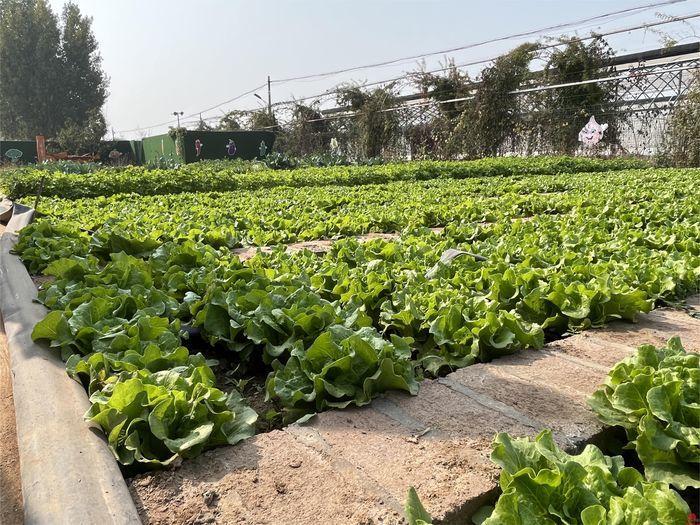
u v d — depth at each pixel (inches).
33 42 2101.4
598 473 70.7
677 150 932.6
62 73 2128.4
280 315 128.1
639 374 92.7
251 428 95.0
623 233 246.1
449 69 1291.8
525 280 158.9
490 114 1191.6
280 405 120.5
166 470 85.4
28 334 136.6
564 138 1146.0
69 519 71.8
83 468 82.0
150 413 89.6
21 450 91.9
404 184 665.6
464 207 374.3
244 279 166.4
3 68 2078.0
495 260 195.0
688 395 86.7
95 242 234.1
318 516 73.4
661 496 64.6
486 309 138.6
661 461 82.7
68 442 88.8
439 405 103.4
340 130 1561.3
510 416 98.7
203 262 194.9
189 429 90.7
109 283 166.6
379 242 234.8
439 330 130.2
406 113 1386.6
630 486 71.3
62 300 150.7
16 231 275.6
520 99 1192.2
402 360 113.2
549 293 152.0
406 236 272.5
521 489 69.1
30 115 2111.2
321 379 103.0
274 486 80.0
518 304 150.6
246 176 742.5
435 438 91.9
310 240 301.7
